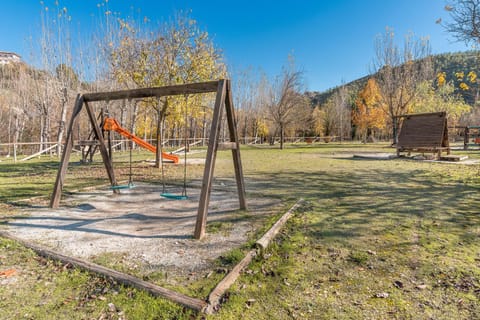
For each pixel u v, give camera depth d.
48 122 17.17
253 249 2.64
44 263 2.43
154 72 8.62
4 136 21.69
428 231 3.15
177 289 1.96
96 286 2.04
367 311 1.74
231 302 1.83
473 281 2.07
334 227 3.31
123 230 3.33
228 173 8.16
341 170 8.68
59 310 1.76
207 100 12.98
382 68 21.73
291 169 8.98
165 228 3.41
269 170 8.76
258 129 35.25
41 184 6.41
